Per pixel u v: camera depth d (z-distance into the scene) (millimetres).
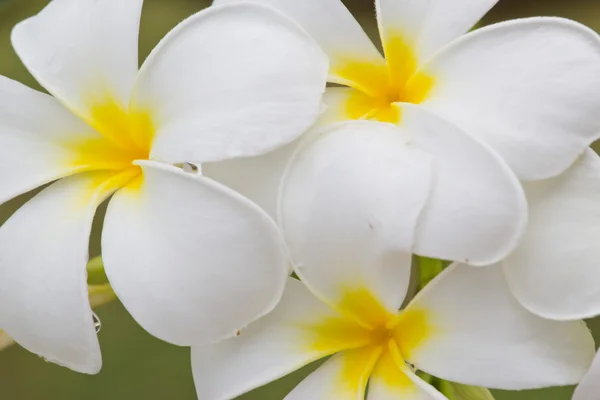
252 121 497
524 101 497
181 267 496
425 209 493
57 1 535
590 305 498
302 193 501
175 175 499
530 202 502
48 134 527
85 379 707
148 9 816
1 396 730
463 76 504
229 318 498
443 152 495
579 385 495
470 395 523
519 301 499
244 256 494
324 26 522
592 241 499
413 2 519
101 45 522
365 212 496
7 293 515
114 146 527
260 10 506
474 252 491
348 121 505
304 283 506
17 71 766
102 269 543
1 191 521
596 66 497
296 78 499
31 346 516
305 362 513
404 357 509
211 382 515
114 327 700
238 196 493
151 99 512
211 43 505
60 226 514
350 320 515
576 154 495
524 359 499
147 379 694
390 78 522
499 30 503
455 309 504
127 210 508
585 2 833
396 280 499
